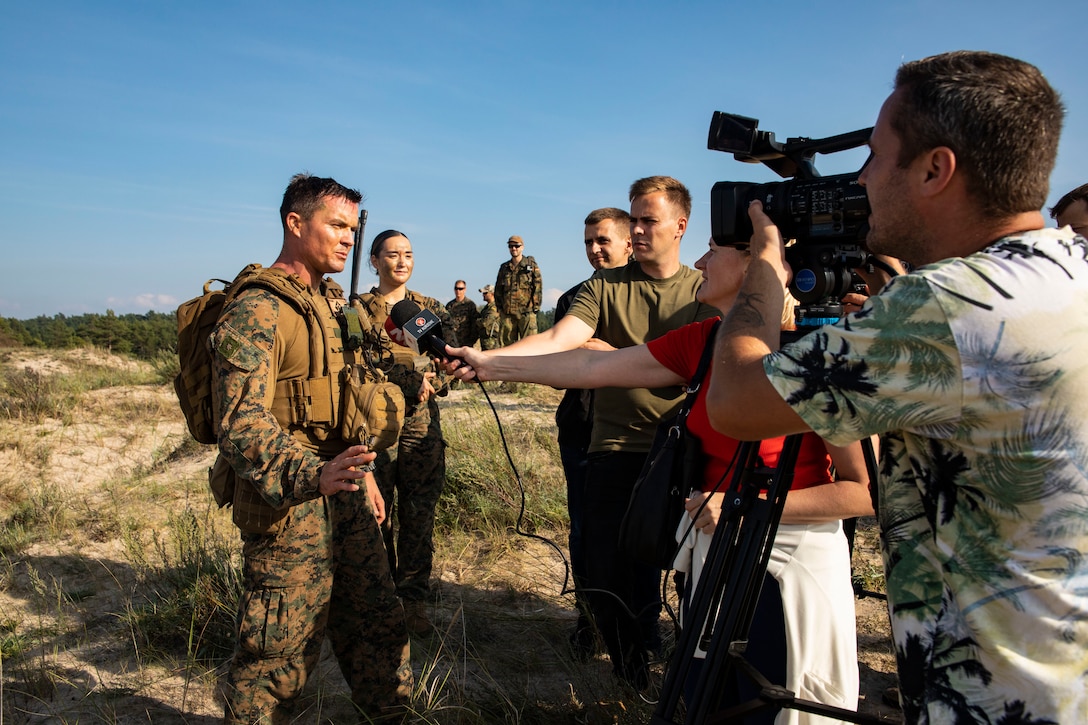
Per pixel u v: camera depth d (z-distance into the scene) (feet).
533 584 14.20
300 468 7.41
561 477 18.84
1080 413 3.72
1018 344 3.71
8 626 12.26
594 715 9.62
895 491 4.38
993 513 3.90
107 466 22.79
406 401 12.34
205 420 8.32
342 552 8.66
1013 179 3.97
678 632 7.57
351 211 8.87
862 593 10.48
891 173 4.30
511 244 42.65
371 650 8.91
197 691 10.64
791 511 6.52
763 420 4.41
